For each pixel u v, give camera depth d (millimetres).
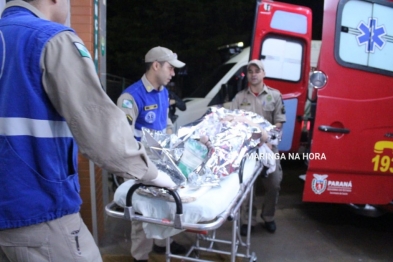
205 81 6207
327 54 2826
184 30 11609
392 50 2883
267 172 2922
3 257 1369
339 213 4160
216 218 1646
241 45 6762
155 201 1704
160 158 1770
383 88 2877
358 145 2895
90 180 2869
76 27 2766
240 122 2373
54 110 1262
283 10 4512
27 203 1234
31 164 1243
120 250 3107
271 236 3541
